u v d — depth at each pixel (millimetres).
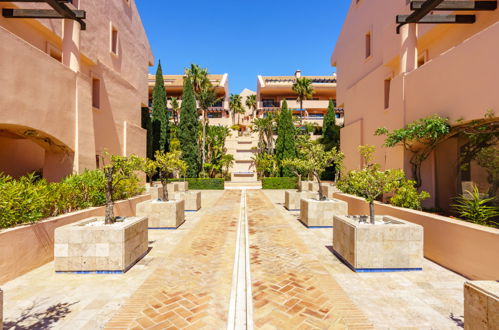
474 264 4766
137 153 16609
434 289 4465
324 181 24750
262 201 16594
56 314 3686
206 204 15219
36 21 9867
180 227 9258
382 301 4059
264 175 32875
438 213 7977
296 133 31594
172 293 4344
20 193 5398
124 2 15906
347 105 16562
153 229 8930
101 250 5141
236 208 13633
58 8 9203
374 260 5219
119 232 5156
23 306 3900
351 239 5406
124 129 15055
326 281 4789
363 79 14023
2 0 8625
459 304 3967
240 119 46281
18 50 7848
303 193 12680
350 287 4551
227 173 35562
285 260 5914
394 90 10102
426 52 11047
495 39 5910
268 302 4035
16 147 11984
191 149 27922
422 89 8477
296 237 7859
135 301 4066
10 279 4773
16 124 7809
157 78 28969
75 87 10320
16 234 4914
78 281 4777
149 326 3416
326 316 3646
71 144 10078
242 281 4832
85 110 10797
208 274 5141
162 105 28922
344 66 18125
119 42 15258
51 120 9109
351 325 3430
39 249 5465
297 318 3596
